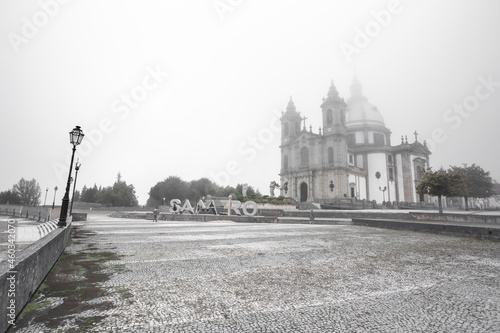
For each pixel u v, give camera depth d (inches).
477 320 177.5
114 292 231.5
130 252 414.0
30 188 3831.2
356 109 3277.6
